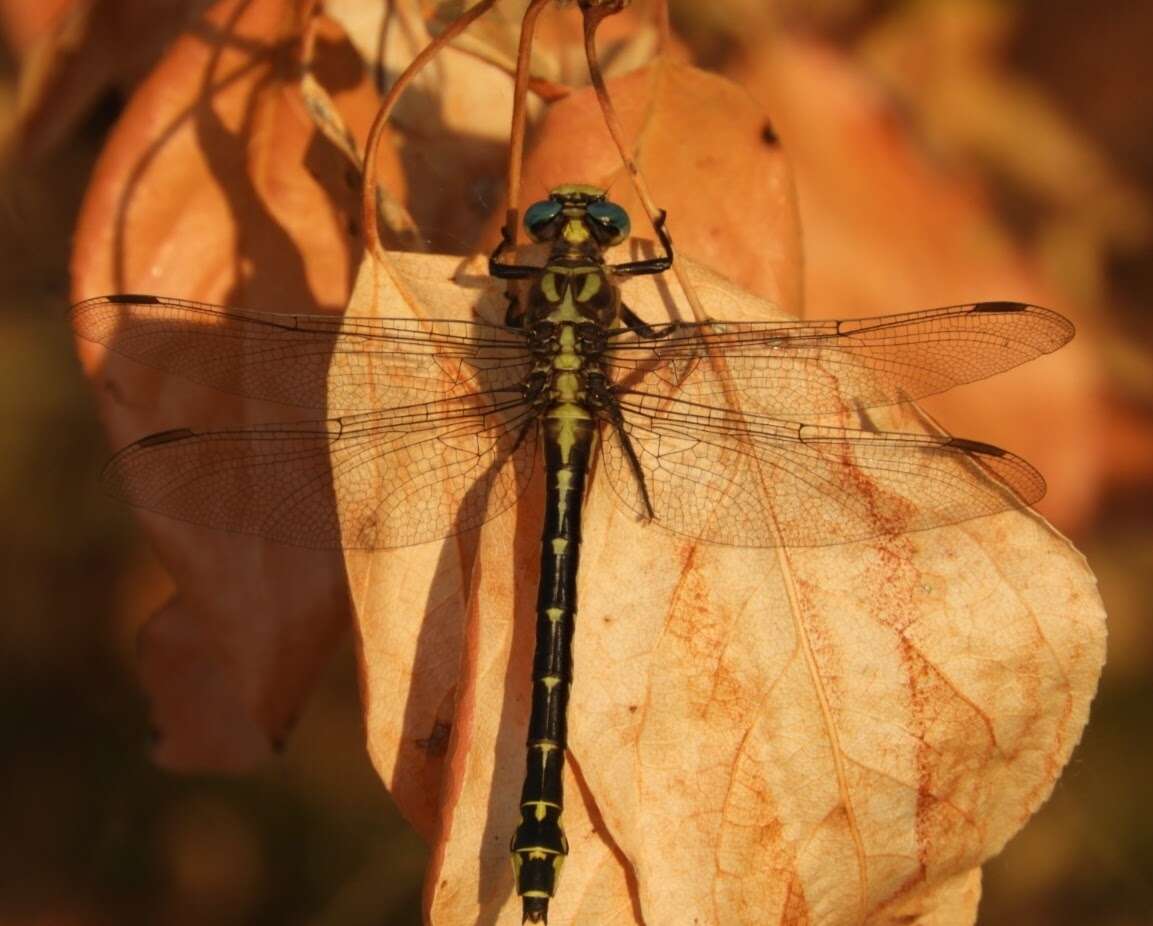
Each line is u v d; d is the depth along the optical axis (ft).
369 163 1.77
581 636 1.77
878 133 1.90
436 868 1.75
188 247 1.83
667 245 1.79
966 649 1.77
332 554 1.82
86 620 2.30
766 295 1.80
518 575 1.80
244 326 1.81
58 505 2.29
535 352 1.82
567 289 1.82
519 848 1.76
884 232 1.90
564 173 1.81
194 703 1.84
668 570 1.77
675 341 1.79
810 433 1.78
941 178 1.91
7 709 2.25
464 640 1.76
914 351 1.80
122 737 2.25
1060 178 2.02
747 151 1.80
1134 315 2.01
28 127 1.88
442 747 1.77
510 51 1.83
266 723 1.83
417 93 1.83
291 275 1.83
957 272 1.90
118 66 1.87
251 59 1.82
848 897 1.77
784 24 1.91
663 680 1.77
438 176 1.83
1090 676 1.76
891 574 1.77
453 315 1.79
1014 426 1.90
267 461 1.82
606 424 1.82
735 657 1.77
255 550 1.82
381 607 1.77
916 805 1.77
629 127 1.81
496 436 1.80
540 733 1.78
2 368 2.21
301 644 1.82
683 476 1.79
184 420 1.82
